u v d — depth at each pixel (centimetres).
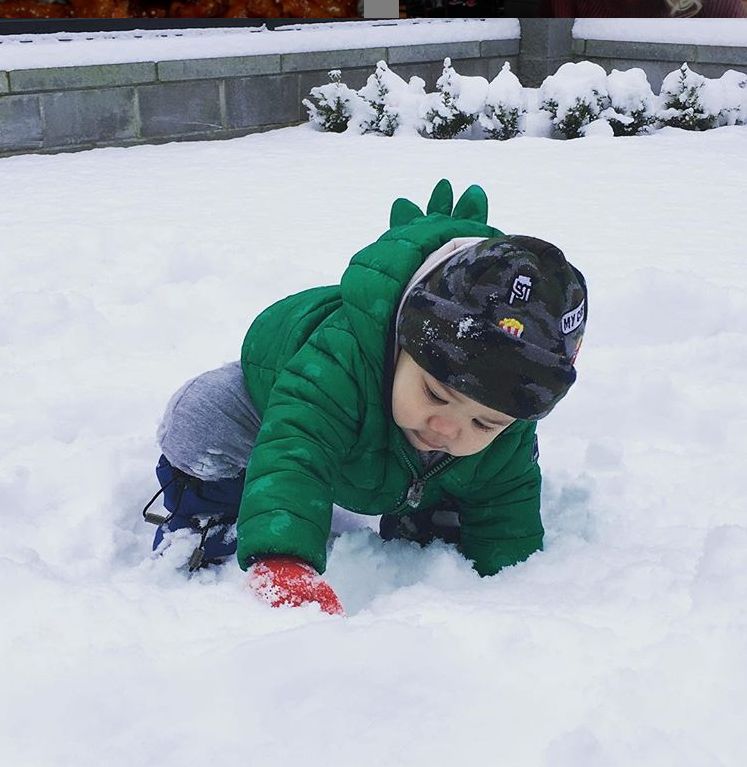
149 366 344
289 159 768
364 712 143
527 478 217
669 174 707
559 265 174
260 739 138
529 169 724
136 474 265
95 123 806
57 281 441
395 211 219
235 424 222
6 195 632
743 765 138
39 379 330
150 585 193
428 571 216
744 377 339
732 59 985
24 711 143
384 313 186
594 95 885
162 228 526
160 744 137
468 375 172
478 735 140
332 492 193
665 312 396
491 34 1041
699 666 154
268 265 442
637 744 137
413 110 887
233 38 861
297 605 175
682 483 260
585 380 330
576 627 163
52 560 225
